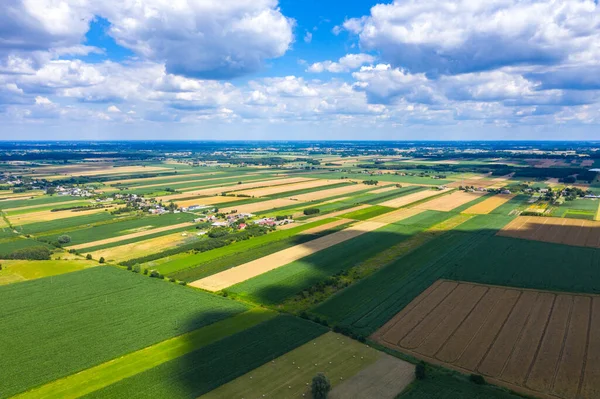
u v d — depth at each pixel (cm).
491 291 9481
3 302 9119
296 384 6122
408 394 5878
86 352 7069
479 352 6988
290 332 7700
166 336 7594
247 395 5881
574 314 8275
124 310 8694
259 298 9331
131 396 5891
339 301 9100
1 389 6075
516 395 5838
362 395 5872
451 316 8300
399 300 9081
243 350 7081
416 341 7375
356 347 7175
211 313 8538
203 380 6247
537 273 10506
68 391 6031
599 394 5806
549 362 6631
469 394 5875
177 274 10931
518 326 7844
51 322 8156
